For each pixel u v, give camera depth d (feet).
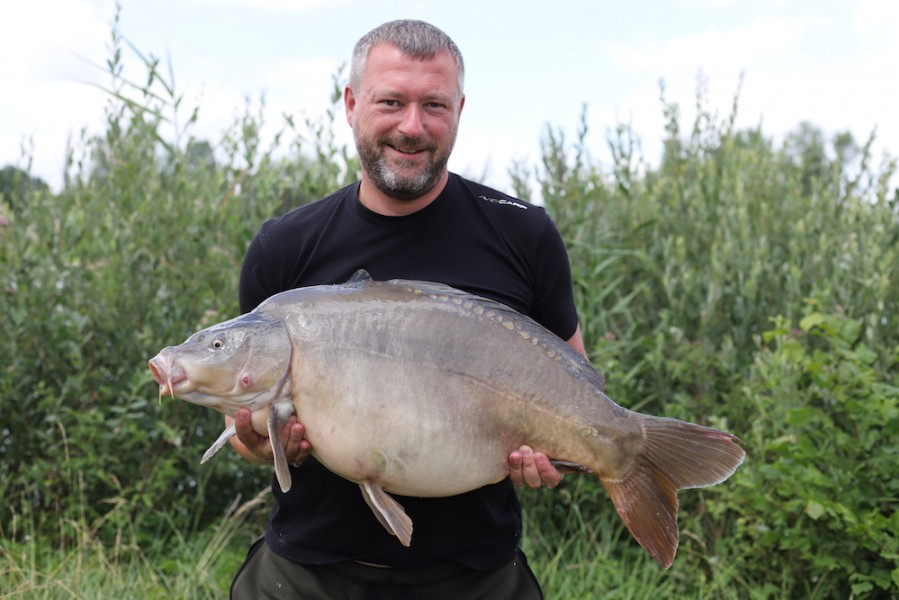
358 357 8.34
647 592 15.24
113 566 15.51
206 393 8.35
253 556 10.24
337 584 9.50
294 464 8.75
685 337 17.85
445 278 9.46
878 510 13.51
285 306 8.55
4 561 15.31
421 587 9.43
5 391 16.85
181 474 17.37
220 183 19.27
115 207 19.04
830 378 14.17
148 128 19.20
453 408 8.41
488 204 9.81
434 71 9.09
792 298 17.07
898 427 13.73
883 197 18.19
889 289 16.70
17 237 18.19
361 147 9.33
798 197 20.18
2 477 17.38
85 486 16.70
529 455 8.59
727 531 15.87
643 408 17.35
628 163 20.97
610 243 19.39
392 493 8.91
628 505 8.82
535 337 8.87
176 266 18.03
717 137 22.29
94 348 17.54
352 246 9.60
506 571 9.80
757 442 15.01
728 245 17.60
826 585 14.35
